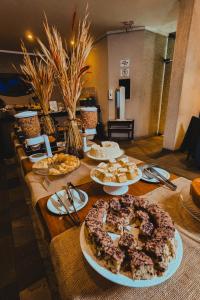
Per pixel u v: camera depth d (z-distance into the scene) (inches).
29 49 188.5
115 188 33.9
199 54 114.0
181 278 18.0
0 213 75.2
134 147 154.0
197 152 107.6
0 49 191.9
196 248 21.3
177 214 27.2
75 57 40.9
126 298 16.5
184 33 104.4
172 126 127.3
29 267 50.8
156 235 19.3
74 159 43.5
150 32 148.6
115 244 19.9
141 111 169.2
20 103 215.3
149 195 32.1
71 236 23.7
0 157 140.3
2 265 51.8
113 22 132.4
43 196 33.3
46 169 42.1
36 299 42.6
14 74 205.8
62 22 127.3
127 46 152.1
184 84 114.3
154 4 106.7
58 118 149.6
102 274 16.6
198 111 135.5
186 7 100.4
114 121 167.2
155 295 16.6
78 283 18.1
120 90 159.8
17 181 104.0
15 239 60.9
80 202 30.3
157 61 163.9
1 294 44.3
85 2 101.8
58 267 20.6
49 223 26.3
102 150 45.8
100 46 167.2
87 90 203.6
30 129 47.4
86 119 53.0
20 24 128.6
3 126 139.8
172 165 113.2
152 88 169.6
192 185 29.2
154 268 16.7
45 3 101.3
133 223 23.9
